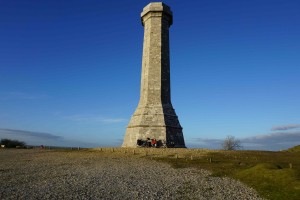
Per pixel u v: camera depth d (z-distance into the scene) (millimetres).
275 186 17375
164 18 47719
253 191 16812
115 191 16625
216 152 36938
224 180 20031
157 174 22297
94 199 14859
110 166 26484
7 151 49844
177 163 28125
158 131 42656
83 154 38562
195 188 17625
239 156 33312
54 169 24953
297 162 27781
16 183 18812
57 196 15328
